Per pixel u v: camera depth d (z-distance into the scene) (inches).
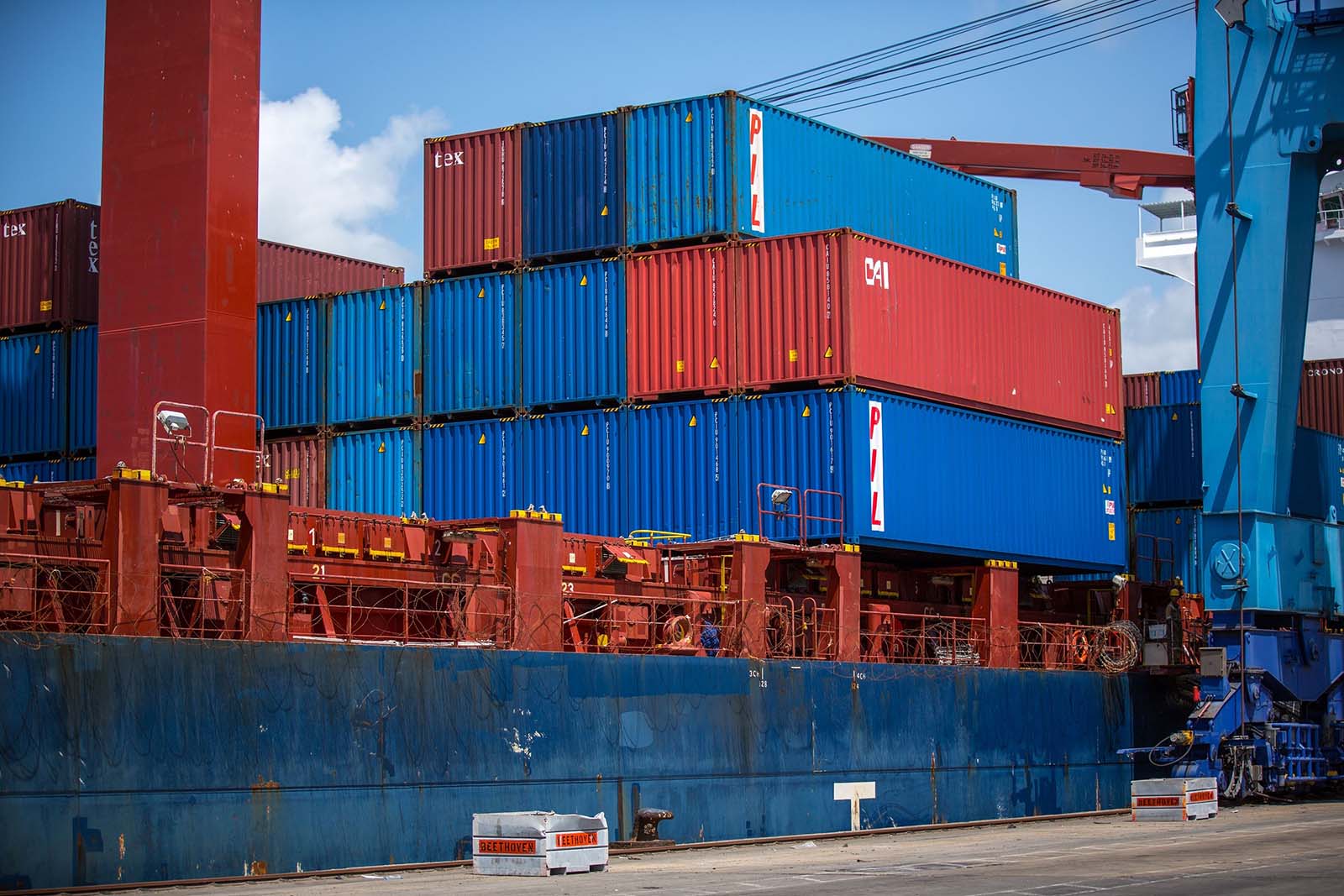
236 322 1218.6
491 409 1593.3
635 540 1349.7
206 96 1210.6
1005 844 1195.3
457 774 1099.3
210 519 1075.9
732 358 1476.4
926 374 1519.4
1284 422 1562.5
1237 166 1556.3
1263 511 1549.0
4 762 893.2
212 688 981.8
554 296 1577.3
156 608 985.5
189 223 1210.6
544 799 1149.1
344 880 973.2
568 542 1272.1
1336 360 2094.0
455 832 1094.4
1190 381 2176.4
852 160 1654.8
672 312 1510.8
